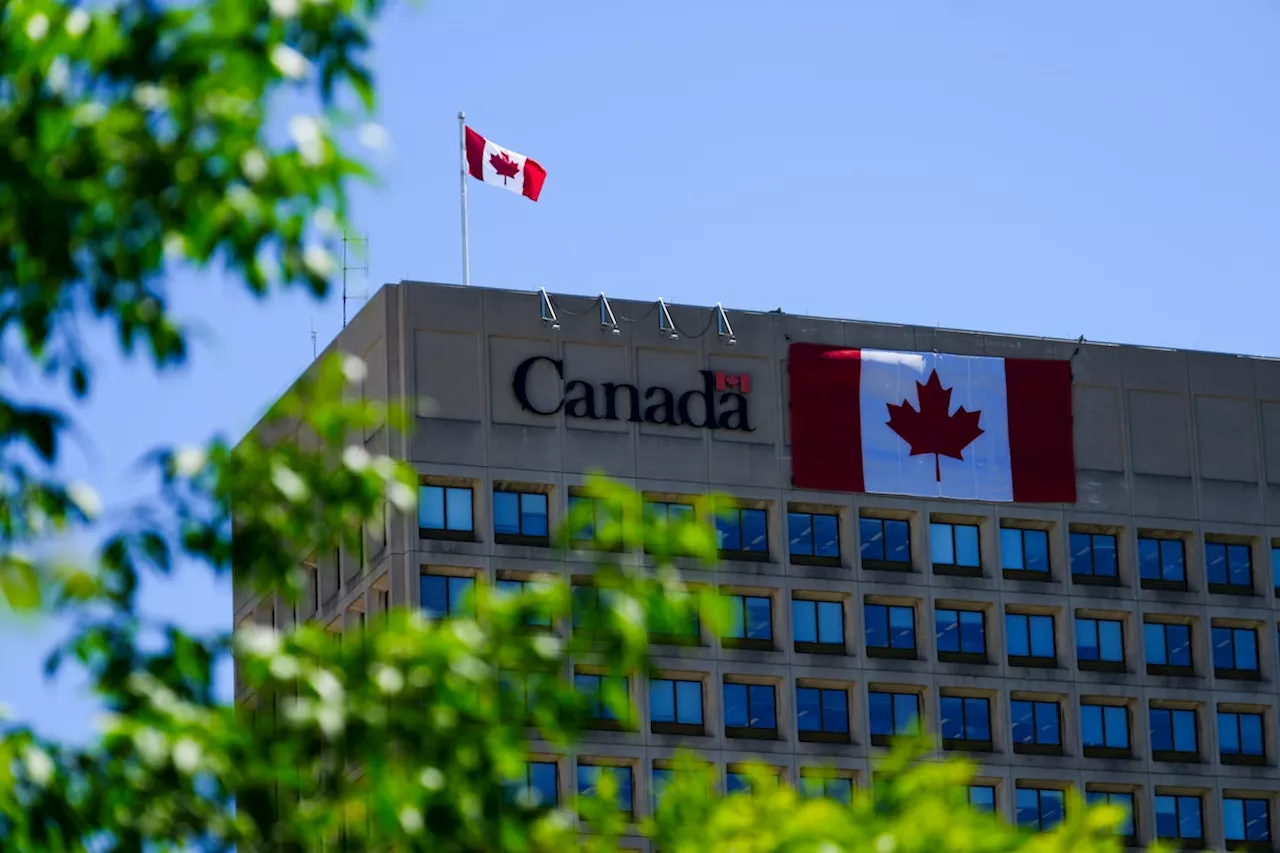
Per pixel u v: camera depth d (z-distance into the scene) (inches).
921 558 5974.4
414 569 5511.8
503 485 5654.5
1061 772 5959.6
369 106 965.8
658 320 5895.7
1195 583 6220.5
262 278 946.1
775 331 5994.1
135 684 884.6
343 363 980.6
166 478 936.9
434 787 915.4
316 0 954.1
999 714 5949.8
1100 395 6259.8
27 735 872.3
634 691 5634.8
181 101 924.6
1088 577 6127.0
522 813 937.5
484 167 5846.5
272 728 893.2
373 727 906.1
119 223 932.0
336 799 904.9
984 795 5900.6
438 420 5634.8
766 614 5812.0
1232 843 6082.7
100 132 912.9
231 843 885.8
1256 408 6407.5
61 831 868.6
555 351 5787.4
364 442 5698.8
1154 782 6038.4
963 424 6087.6
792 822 1043.3
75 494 917.8
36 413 916.0
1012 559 6077.8
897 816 1085.8
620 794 5556.1
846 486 5935.0
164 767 864.9
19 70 917.8
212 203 930.1
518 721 951.0
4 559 908.0
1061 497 6131.9
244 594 6200.8
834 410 5979.3
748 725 5713.6
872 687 5856.3
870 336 6077.8
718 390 5895.7
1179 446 6299.2
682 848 1070.4
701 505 1010.7
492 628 960.9
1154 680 6107.3
